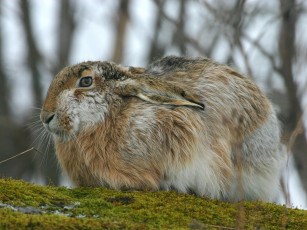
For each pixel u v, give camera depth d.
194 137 10.85
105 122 10.98
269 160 11.95
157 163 10.85
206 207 9.57
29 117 20.62
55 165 18.97
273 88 17.00
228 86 11.66
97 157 10.92
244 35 17.00
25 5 23.08
